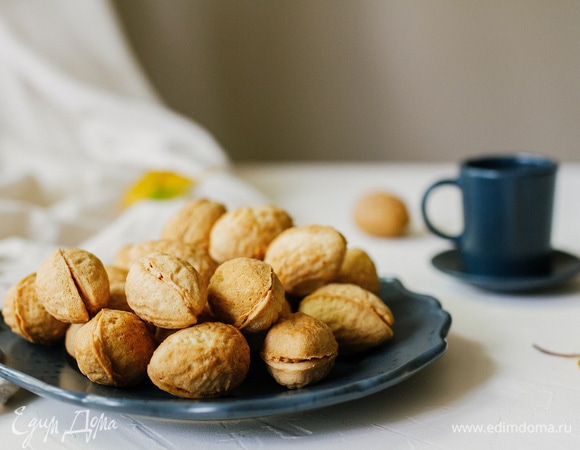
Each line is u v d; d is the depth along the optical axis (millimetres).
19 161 1006
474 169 621
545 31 1368
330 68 1472
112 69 1141
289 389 448
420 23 1410
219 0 1457
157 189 888
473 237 626
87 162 1029
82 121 1083
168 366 429
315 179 1131
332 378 461
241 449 428
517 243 611
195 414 411
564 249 709
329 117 1505
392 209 785
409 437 431
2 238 768
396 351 477
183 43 1488
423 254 741
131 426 449
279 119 1523
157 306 447
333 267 500
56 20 1087
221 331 440
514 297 609
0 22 1018
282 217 528
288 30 1461
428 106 1461
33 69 1019
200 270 492
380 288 570
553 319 562
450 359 508
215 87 1515
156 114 1072
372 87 1471
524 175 601
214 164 1039
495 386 474
